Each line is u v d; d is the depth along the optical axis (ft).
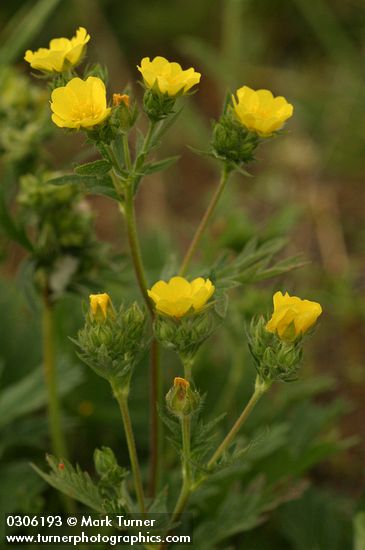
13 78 1.99
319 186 3.13
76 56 1.60
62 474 1.58
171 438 1.56
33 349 2.20
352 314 2.57
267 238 2.15
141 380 2.12
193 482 1.59
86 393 2.12
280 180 3.15
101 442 2.12
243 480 1.96
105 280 1.86
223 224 2.18
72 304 2.15
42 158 1.96
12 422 2.07
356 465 2.19
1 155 1.95
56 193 1.81
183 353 1.52
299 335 1.49
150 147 1.57
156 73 1.55
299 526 1.95
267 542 1.98
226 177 1.65
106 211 3.05
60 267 1.83
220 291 1.63
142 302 1.90
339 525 1.95
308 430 2.03
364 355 2.46
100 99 1.52
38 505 1.86
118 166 1.56
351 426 2.26
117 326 1.52
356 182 3.16
